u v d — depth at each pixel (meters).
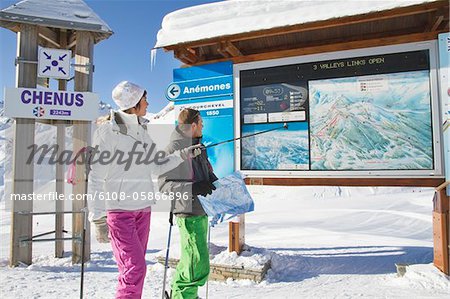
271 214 14.30
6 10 4.53
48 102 4.58
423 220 10.43
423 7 3.20
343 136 3.83
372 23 3.85
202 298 3.04
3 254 5.60
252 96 4.25
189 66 4.62
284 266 4.10
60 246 5.03
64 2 4.88
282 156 4.08
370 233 7.90
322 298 3.00
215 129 4.39
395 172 3.61
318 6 3.61
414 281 3.29
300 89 4.03
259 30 3.73
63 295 3.04
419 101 3.56
